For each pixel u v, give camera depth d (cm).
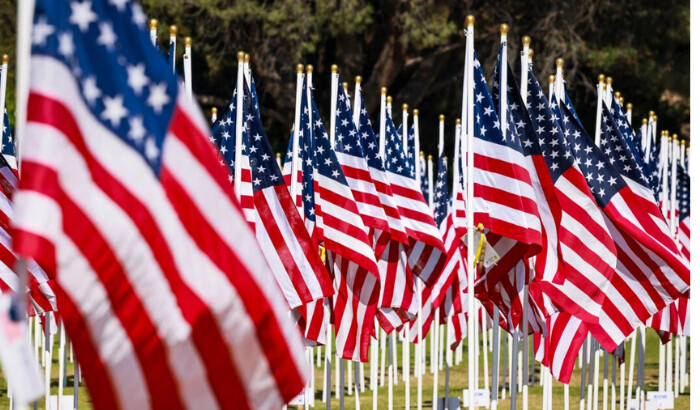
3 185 3425
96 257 1589
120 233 1598
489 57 10744
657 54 11219
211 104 11519
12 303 1438
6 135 4116
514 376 3816
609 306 3656
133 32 1639
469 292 3231
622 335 3638
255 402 1694
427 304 4497
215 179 1661
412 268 4506
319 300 3700
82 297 1596
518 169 3372
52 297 3619
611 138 3816
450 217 4828
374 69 11000
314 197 3872
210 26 10269
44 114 1528
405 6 10356
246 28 10225
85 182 1579
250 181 3472
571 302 3425
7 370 1409
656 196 5512
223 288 1647
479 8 10944
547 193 3469
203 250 1645
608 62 10488
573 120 3728
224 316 1653
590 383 4278
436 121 12212
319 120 3875
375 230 4081
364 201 4016
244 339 1673
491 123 3406
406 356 4484
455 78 11519
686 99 11669
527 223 3347
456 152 5319
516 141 3391
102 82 1614
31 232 1488
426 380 5859
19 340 1415
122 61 1630
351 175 4028
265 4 9956
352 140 4041
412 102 11319
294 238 3522
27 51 1469
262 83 11331
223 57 10788
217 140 3650
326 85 11731
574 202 3447
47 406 3762
